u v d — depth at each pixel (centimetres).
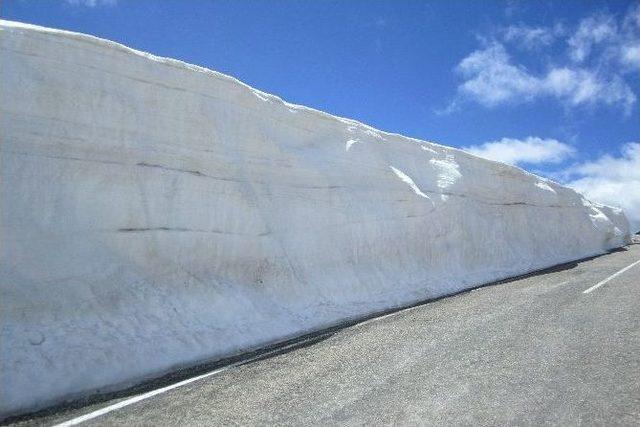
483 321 810
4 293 559
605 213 3170
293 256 973
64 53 718
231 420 442
